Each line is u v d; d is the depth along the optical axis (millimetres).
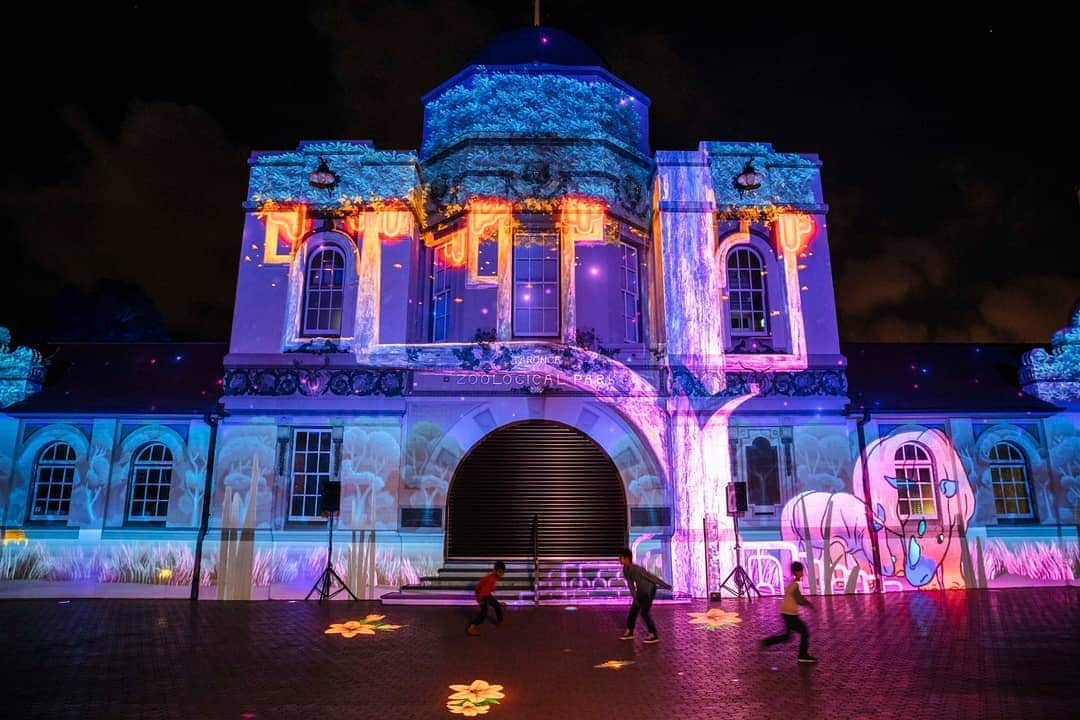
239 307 15750
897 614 12094
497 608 11023
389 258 16016
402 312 15766
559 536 14992
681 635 10406
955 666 8344
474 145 16766
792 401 15602
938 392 16766
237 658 8945
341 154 16469
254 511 14773
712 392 15555
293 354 15484
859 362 17719
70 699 7098
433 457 15148
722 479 15070
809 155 16984
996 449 16641
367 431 15180
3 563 15055
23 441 15797
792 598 8789
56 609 12945
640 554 14820
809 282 16344
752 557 14812
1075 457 16500
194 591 14383
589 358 15656
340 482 14570
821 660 8703
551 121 16938
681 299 15977
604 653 9188
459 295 16188
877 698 7047
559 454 15383
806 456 15422
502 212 16438
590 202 16469
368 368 15453
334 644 9805
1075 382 16641
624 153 17219
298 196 16266
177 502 15234
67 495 15734
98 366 17328
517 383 15516
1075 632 10422
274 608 13047
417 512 14859
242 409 15219
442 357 15578
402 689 7461
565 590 13992
